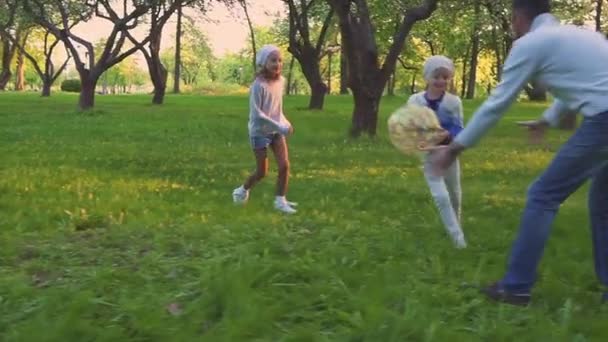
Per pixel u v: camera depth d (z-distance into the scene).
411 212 7.59
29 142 15.36
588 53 4.19
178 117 25.25
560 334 3.80
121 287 4.57
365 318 3.98
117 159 12.43
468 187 9.75
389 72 17.86
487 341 3.79
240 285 4.39
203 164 12.08
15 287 4.43
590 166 4.22
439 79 5.86
